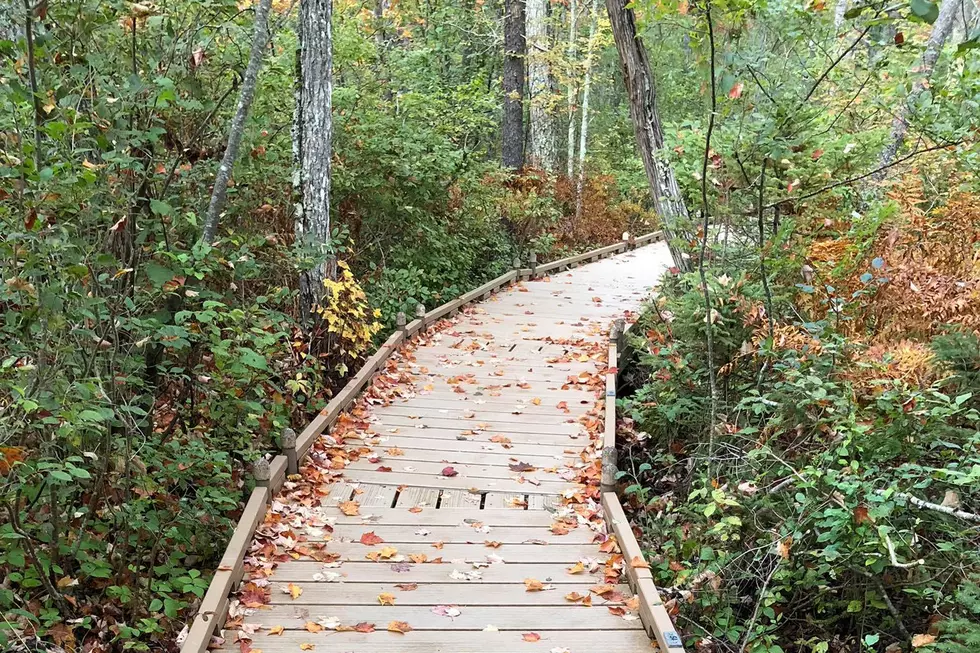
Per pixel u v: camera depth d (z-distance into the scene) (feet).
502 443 19.35
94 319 12.25
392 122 31.14
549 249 48.57
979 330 15.01
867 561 11.03
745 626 13.10
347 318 23.52
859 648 13.00
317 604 12.47
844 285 17.31
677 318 20.08
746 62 15.24
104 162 12.98
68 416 10.14
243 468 17.49
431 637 11.77
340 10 34.47
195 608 13.21
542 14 52.03
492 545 14.51
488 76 55.06
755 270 18.49
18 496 11.08
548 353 27.25
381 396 22.16
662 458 19.02
